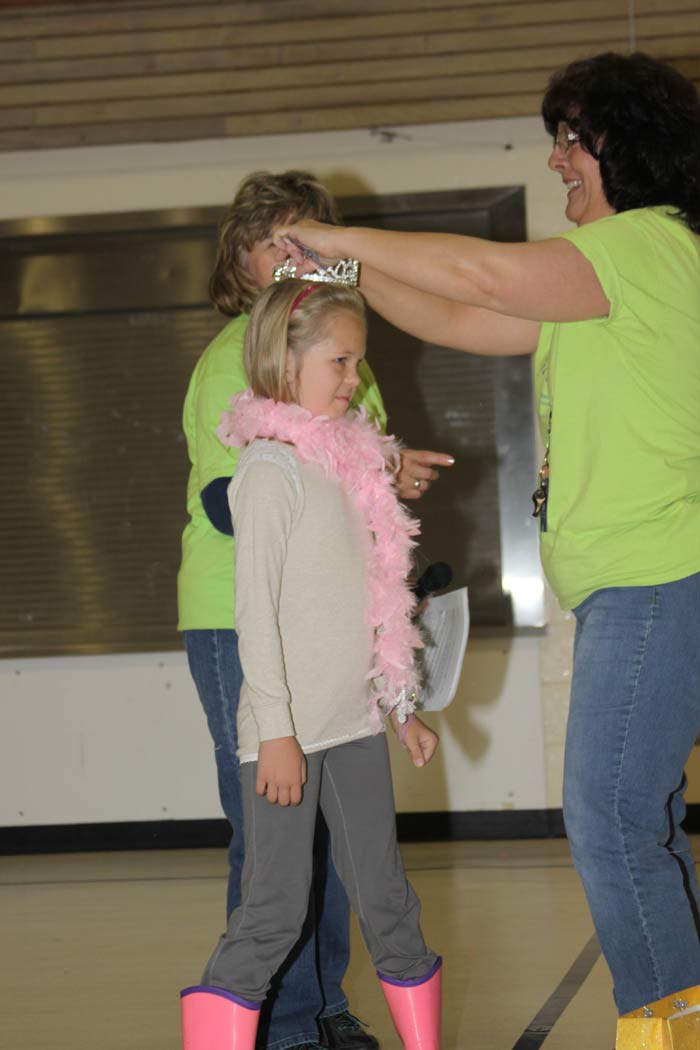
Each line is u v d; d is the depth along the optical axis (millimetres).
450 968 3594
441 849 5781
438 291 2189
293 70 6230
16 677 6254
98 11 6215
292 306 2459
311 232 2303
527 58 6121
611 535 2281
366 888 2420
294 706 2318
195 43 6211
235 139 6285
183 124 6273
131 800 6172
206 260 6324
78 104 6293
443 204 6230
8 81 6285
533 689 6074
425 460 2658
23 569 6344
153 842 6152
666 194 2359
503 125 6207
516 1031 2965
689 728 2264
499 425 6234
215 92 6262
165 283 6332
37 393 6371
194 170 6289
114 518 6316
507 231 6211
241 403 2479
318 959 2855
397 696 2477
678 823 2400
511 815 6055
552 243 2191
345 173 6273
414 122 6230
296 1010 2707
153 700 6191
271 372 2455
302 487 2354
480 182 6215
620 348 2260
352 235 2254
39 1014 3309
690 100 2395
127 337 6352
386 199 6250
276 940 2324
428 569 2684
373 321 6312
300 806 2332
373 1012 3154
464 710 6105
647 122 2350
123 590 6297
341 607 2367
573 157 2439
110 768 6191
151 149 6297
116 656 6207
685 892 2266
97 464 6336
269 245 2801
